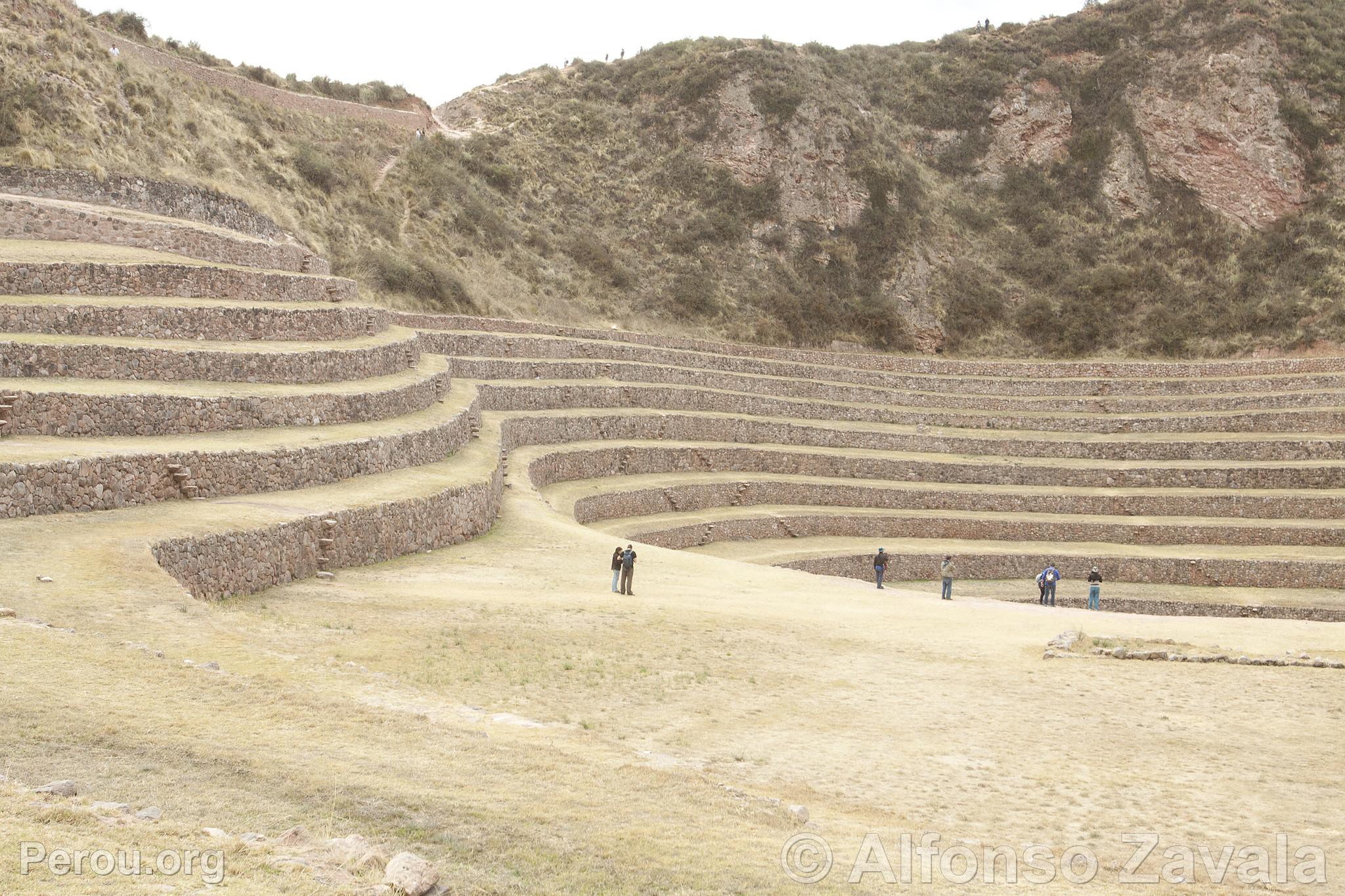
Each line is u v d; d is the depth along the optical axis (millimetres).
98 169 48094
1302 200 100625
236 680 14977
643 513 54281
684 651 23562
